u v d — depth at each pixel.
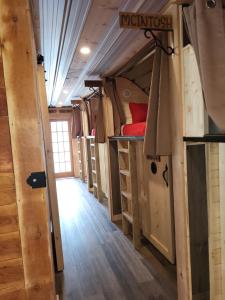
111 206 3.99
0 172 1.23
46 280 1.32
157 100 1.82
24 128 1.24
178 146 1.71
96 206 4.85
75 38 2.33
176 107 1.70
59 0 1.68
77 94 5.58
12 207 1.26
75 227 3.80
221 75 1.32
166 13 1.67
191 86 1.57
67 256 2.93
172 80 1.72
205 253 1.80
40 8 1.77
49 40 2.37
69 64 3.12
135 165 3.00
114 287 2.30
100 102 3.88
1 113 1.21
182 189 1.72
